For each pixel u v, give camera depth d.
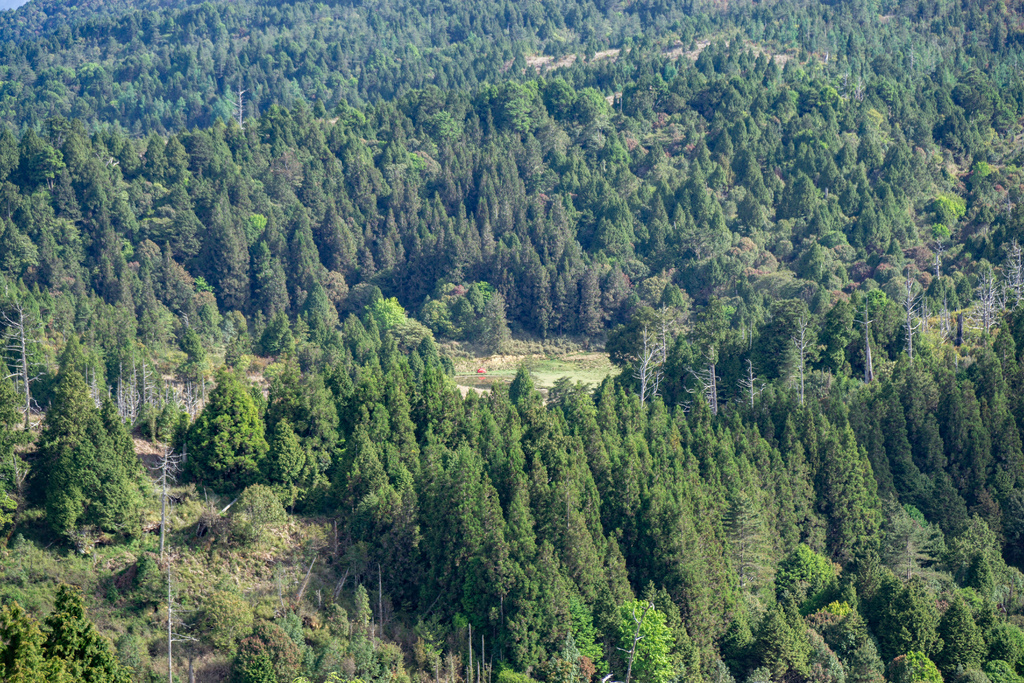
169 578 94.44
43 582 98.69
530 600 101.94
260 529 107.38
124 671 77.12
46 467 107.38
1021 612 118.69
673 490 115.50
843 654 106.69
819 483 130.75
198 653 95.62
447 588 105.50
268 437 118.19
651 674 100.62
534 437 121.44
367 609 101.94
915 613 107.88
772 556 120.94
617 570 108.00
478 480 110.38
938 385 145.00
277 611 100.00
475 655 101.88
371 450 115.00
